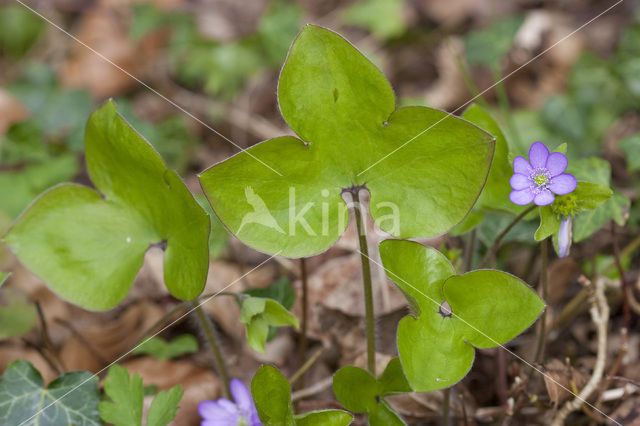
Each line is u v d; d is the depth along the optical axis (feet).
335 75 1.34
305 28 1.33
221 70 2.45
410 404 1.58
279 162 1.36
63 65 2.66
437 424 1.59
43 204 1.40
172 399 1.44
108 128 1.38
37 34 2.75
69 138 2.11
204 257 1.35
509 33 2.01
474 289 1.34
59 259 1.40
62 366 1.66
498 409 1.57
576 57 2.37
